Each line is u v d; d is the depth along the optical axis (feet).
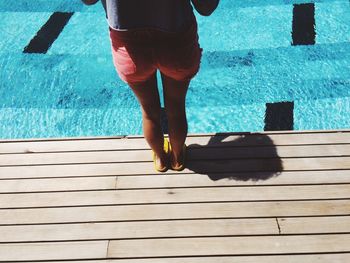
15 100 11.69
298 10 14.16
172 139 7.77
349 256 6.92
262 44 12.94
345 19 13.56
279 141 9.17
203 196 8.07
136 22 5.24
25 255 7.27
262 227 7.45
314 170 8.44
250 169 8.55
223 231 7.43
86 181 8.55
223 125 10.43
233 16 14.19
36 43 13.69
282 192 8.04
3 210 8.04
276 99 11.05
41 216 7.90
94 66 12.71
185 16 5.43
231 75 11.93
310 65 12.00
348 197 7.88
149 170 8.68
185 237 7.39
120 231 7.55
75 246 7.37
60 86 12.07
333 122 10.21
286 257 6.98
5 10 15.31
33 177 8.70
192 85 11.71
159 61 5.81
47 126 10.80
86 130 10.62
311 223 7.45
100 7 15.17
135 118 10.88
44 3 15.57
